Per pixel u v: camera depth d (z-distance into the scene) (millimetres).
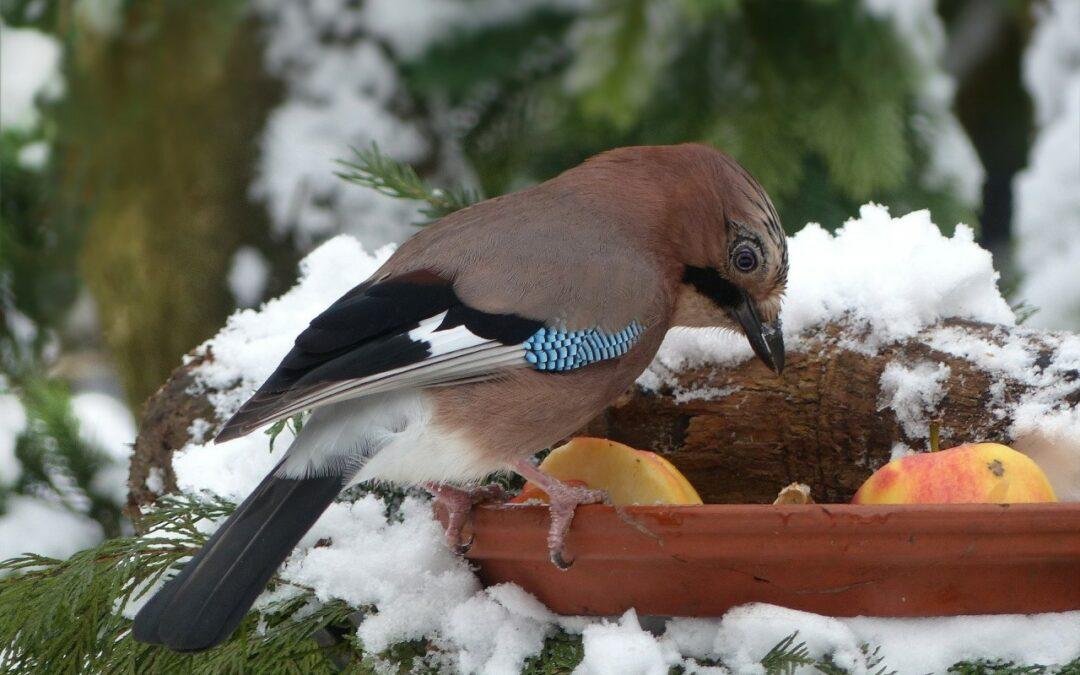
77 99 9789
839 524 4547
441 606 5250
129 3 9680
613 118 8859
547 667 4957
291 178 9562
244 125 9672
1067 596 4777
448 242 5797
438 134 9906
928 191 8977
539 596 5152
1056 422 5648
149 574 5445
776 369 6023
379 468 5344
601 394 5773
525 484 6441
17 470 8164
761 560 4691
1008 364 5770
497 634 5074
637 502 5414
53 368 9602
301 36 9844
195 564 4891
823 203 8898
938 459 5074
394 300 5430
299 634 5328
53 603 5277
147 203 9664
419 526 5652
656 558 4770
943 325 6004
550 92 9461
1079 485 5762
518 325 5547
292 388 5047
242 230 9547
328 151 9648
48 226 9727
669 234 6141
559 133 9500
